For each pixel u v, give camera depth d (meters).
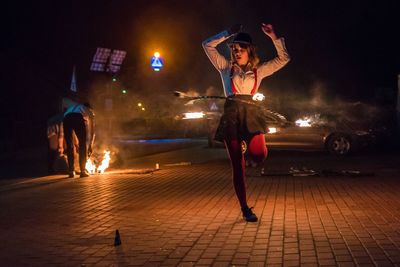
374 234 6.30
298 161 16.38
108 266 5.35
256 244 5.98
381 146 19.16
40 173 15.26
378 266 5.05
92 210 8.45
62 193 10.46
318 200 8.80
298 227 6.76
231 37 7.77
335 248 5.72
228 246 5.94
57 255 5.80
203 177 12.57
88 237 6.59
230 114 6.85
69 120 13.12
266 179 11.83
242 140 7.02
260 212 7.82
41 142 30.41
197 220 7.39
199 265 5.28
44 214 8.19
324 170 12.34
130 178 12.76
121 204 8.95
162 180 12.20
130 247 6.05
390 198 8.86
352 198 8.94
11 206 8.99
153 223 7.30
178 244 6.10
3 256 5.79
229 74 7.02
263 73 6.96
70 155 13.33
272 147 19.05
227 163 15.98
